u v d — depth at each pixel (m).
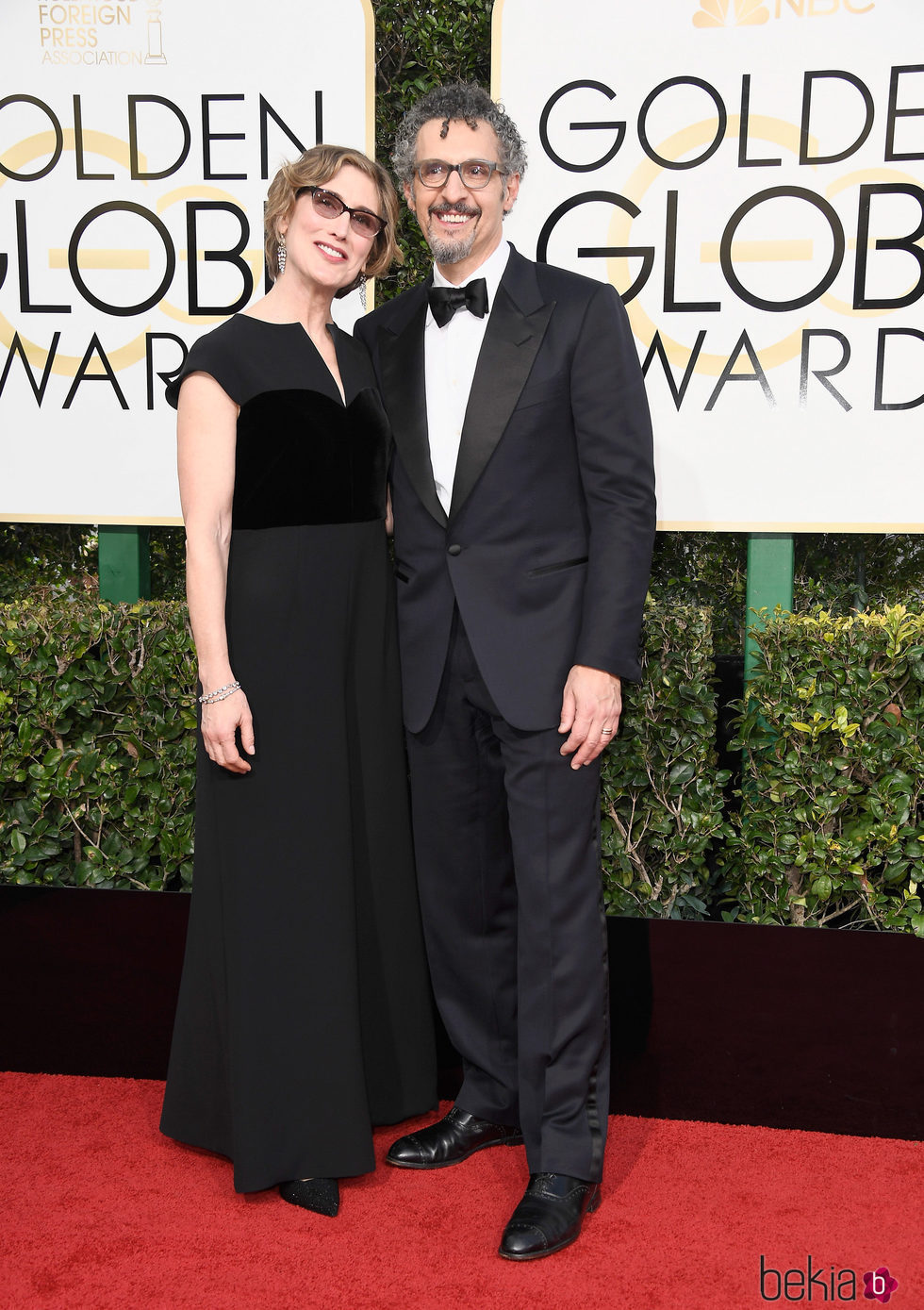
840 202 2.56
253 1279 1.83
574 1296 1.78
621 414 1.96
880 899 2.49
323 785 2.10
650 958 2.46
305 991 2.09
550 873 2.02
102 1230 1.97
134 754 2.76
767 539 2.72
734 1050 2.44
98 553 3.09
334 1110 2.08
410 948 2.32
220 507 2.02
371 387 2.18
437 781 2.18
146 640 2.75
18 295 2.89
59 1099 2.53
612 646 1.93
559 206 2.67
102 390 2.88
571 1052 2.03
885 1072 2.38
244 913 2.09
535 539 2.03
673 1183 2.14
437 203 1.98
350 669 2.16
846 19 2.52
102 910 2.66
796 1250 1.90
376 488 2.15
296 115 2.75
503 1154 2.26
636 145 2.62
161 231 2.83
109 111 2.81
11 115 2.84
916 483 2.59
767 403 2.63
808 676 2.49
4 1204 2.06
